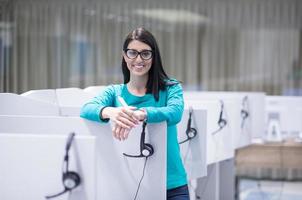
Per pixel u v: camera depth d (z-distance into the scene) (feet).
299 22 18.88
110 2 19.72
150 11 19.61
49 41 20.08
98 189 5.40
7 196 4.36
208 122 9.05
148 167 5.29
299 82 19.02
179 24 19.53
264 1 19.04
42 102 7.39
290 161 12.42
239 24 19.22
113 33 19.76
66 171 4.26
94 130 5.36
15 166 4.33
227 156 9.86
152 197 5.31
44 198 4.33
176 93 5.45
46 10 20.02
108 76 19.89
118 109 4.99
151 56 5.39
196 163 7.36
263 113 12.19
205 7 19.40
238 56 19.35
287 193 15.52
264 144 12.55
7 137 4.33
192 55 19.52
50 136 4.28
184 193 5.49
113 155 5.33
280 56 19.08
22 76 20.13
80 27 19.90
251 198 14.60
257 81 19.30
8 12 20.02
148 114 4.94
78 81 20.04
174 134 5.47
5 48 20.10
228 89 19.45
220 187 12.23
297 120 12.82
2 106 7.35
